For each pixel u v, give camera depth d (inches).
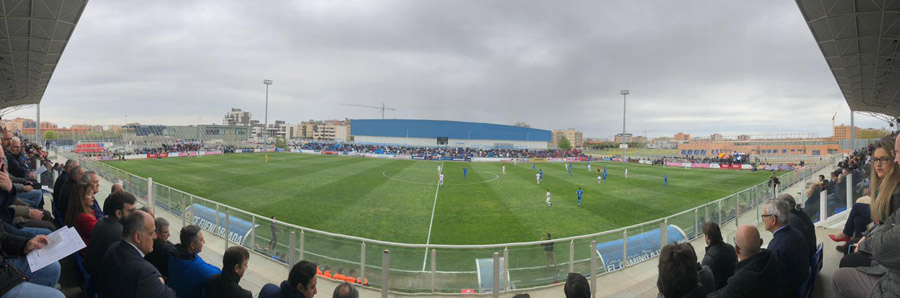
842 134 5477.4
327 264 314.0
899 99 1424.7
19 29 904.3
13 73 1311.5
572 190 1190.9
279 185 1136.8
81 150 2308.1
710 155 3996.1
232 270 160.9
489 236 635.5
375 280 303.9
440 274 299.3
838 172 536.7
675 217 454.6
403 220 734.5
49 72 1346.0
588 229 688.4
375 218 743.1
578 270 326.0
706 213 513.0
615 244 352.2
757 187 721.6
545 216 791.7
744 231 140.3
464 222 729.6
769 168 2150.6
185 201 506.0
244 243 384.8
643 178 1589.6
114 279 141.3
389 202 918.4
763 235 490.3
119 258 142.8
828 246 248.5
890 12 697.6
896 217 104.5
